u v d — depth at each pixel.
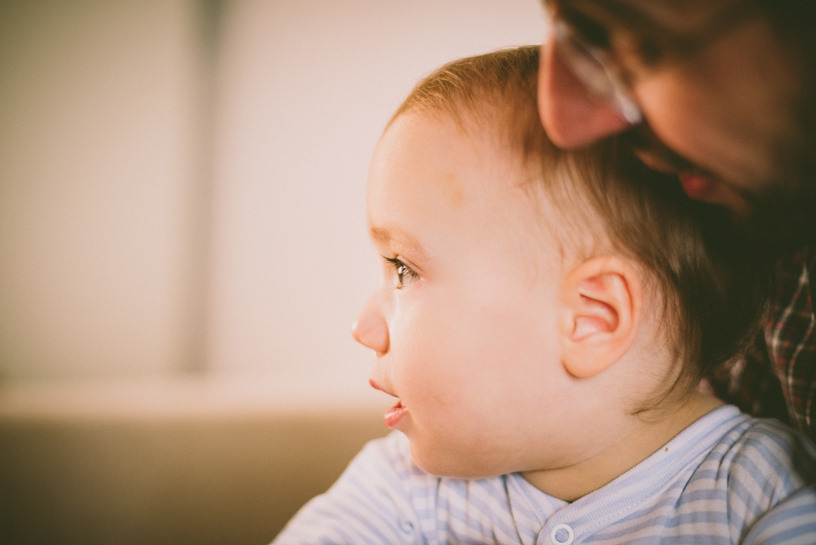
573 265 0.46
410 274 0.50
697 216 0.45
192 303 2.07
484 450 0.49
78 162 2.01
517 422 0.48
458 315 0.47
